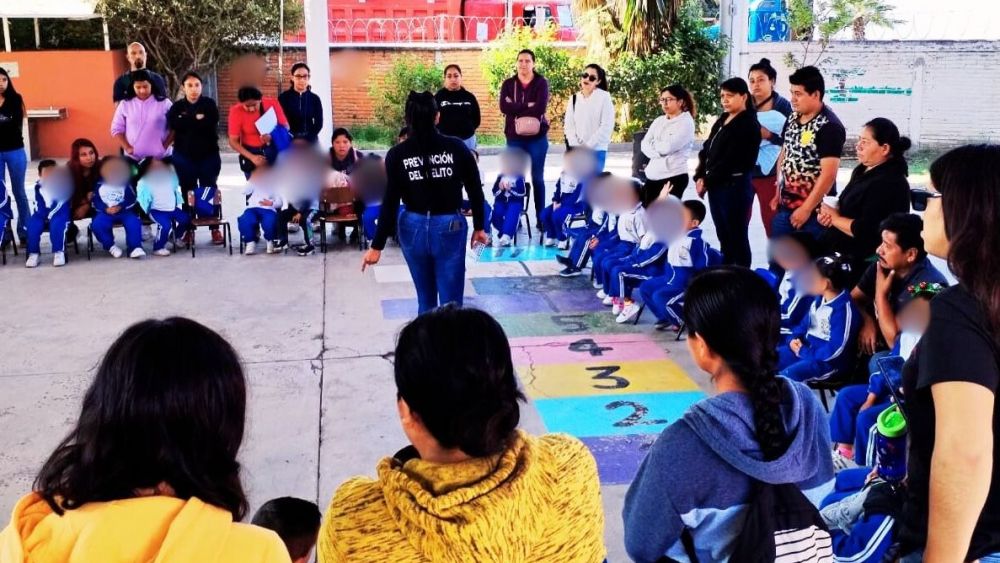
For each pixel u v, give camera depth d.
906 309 3.48
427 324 1.57
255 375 5.36
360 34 16.84
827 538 1.94
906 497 2.15
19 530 1.41
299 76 9.09
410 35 16.88
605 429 4.55
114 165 8.04
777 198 6.04
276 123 8.45
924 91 15.01
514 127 8.95
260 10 15.41
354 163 8.54
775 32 16.72
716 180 6.45
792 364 4.49
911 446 2.03
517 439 1.58
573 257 7.57
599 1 15.22
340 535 1.51
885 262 3.85
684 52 14.85
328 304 6.81
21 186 8.41
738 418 1.88
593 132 8.51
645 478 1.96
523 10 17.11
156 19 14.97
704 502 1.89
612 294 6.43
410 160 5.16
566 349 5.78
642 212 6.50
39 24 15.68
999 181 1.79
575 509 1.61
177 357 1.43
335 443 4.45
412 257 5.40
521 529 1.50
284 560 1.47
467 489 1.47
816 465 1.95
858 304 4.31
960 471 1.78
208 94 16.38
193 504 1.40
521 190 8.63
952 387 1.79
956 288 1.86
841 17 14.67
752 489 1.87
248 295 7.06
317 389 5.14
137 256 8.22
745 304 1.91
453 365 1.50
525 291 7.17
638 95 14.92
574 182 8.32
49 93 14.99
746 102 6.34
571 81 15.35
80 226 9.67
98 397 1.43
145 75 8.55
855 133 15.23
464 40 17.06
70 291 7.20
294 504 2.70
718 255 5.87
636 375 5.30
